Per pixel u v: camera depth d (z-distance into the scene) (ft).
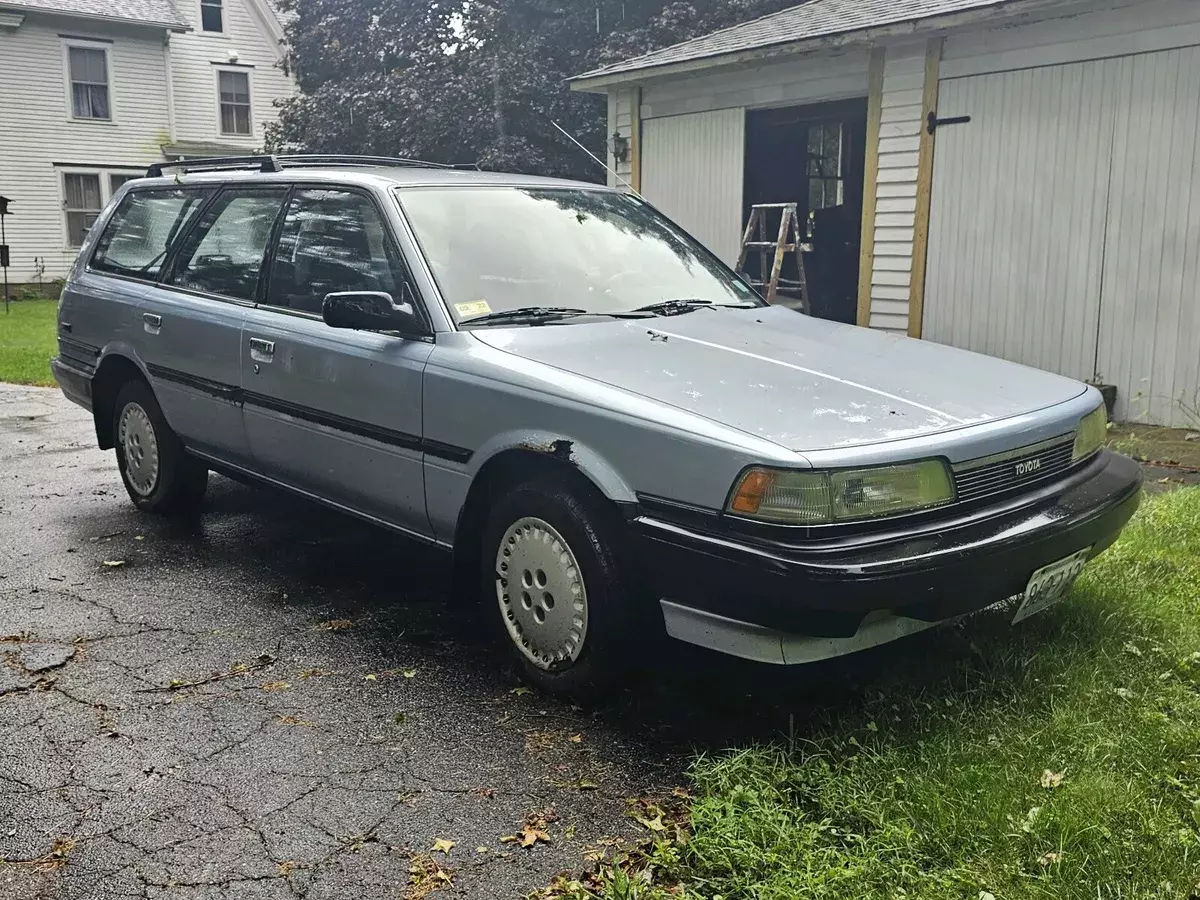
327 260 14.23
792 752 9.80
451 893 8.09
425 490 12.59
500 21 66.80
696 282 14.97
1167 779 9.15
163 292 17.11
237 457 15.99
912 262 31.12
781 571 9.27
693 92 38.73
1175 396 25.57
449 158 68.59
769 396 10.72
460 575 12.75
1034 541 10.30
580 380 11.05
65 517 18.57
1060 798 8.79
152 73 84.64
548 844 8.73
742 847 8.36
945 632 12.21
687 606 10.19
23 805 9.29
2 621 13.58
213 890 8.12
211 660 12.43
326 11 79.77
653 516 10.23
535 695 11.54
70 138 81.46
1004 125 28.27
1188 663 11.41
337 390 13.53
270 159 16.28
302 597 14.57
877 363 12.24
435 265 12.95
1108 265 26.53
